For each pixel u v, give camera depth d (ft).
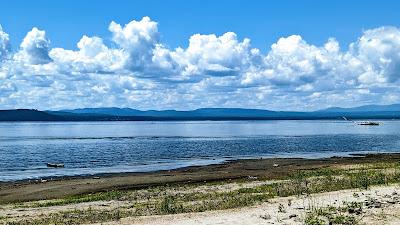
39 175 172.86
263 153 268.00
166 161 226.58
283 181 109.81
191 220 54.95
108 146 338.95
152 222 55.36
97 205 83.82
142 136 503.61
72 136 512.22
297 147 313.32
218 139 426.92
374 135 478.59
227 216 56.59
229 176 145.38
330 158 218.18
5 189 127.24
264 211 59.06
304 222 50.34
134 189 119.55
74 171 186.09
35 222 65.10
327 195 71.05
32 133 600.80
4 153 280.72
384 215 52.90
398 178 92.27
